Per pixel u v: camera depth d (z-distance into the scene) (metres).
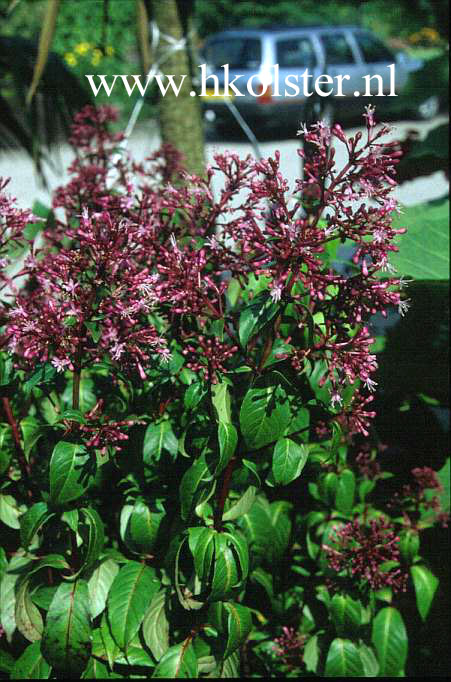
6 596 2.28
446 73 5.02
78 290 1.93
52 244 2.59
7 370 2.18
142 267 2.17
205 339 2.08
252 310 1.94
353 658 2.54
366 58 15.17
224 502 2.16
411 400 3.62
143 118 12.30
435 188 11.33
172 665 2.20
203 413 2.14
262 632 2.77
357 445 2.92
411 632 2.94
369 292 1.89
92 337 1.97
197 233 2.14
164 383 2.25
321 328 2.10
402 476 3.34
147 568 2.25
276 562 2.58
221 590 2.08
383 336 3.77
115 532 2.53
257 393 1.98
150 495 2.28
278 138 14.81
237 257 2.06
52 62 3.84
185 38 4.15
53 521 2.28
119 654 2.23
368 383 1.92
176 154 2.84
